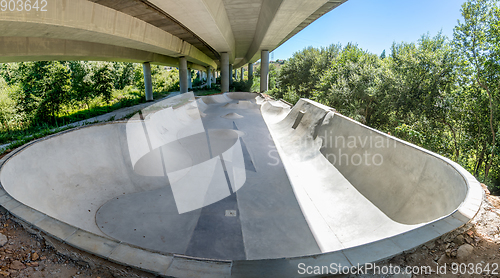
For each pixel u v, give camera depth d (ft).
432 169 16.99
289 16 53.72
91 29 38.99
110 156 24.12
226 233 18.08
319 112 38.52
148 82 107.55
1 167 15.30
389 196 19.34
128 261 8.74
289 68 150.20
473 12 52.60
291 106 62.95
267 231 18.44
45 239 10.12
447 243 9.85
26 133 55.93
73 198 19.49
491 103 53.21
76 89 87.30
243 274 8.20
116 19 44.42
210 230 18.34
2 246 9.79
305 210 21.38
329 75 93.61
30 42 43.68
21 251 9.61
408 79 64.34
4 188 13.47
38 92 69.10
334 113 34.24
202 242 17.07
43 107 68.54
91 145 23.35
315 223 19.61
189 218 19.65
